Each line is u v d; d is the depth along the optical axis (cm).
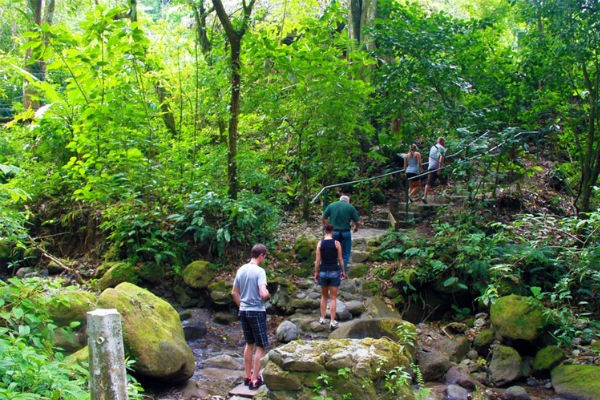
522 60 1141
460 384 607
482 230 955
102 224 897
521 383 639
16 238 619
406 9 1391
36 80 941
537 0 966
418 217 1112
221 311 816
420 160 1196
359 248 953
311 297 819
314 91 1020
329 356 475
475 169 1047
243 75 973
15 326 451
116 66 916
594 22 907
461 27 1255
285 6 1352
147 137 975
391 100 1205
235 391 550
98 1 1421
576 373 607
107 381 260
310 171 1134
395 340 643
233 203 926
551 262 791
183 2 1053
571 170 1175
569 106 1091
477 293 802
